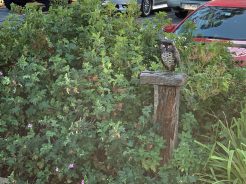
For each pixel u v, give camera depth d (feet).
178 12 55.16
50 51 15.60
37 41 15.43
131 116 14.06
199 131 14.42
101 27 15.78
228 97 14.58
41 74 14.75
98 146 13.67
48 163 14.30
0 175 14.80
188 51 15.14
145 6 56.59
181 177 12.45
